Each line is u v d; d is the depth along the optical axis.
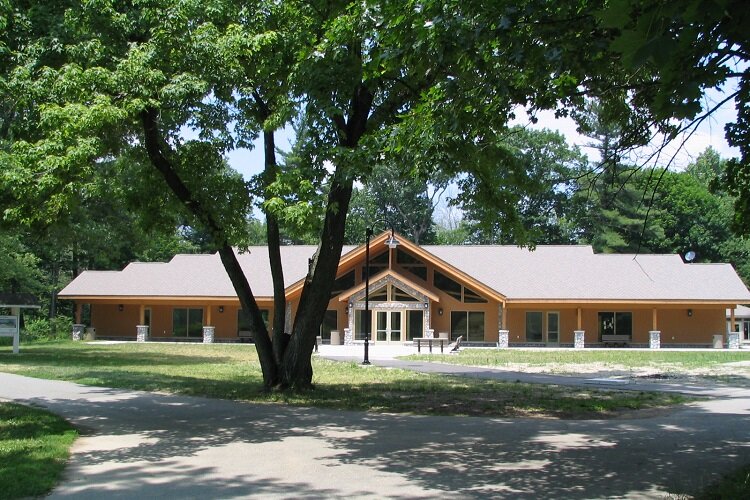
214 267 46.06
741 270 55.22
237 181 15.98
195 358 29.11
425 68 11.16
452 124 9.20
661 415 13.55
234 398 15.52
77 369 22.17
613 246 52.47
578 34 7.81
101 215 31.64
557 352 35.81
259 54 13.69
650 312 42.09
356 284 42.19
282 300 17.08
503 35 7.59
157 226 16.83
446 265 40.62
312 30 13.63
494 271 43.53
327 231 16.30
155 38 12.23
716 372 24.28
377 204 65.31
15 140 14.05
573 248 45.88
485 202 15.98
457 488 7.69
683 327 41.84
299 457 9.32
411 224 66.06
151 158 14.77
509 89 8.91
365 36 10.25
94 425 11.91
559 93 8.49
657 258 44.44
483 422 12.43
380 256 42.09
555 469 8.62
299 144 15.66
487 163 14.79
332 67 12.56
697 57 4.84
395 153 10.49
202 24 13.25
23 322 52.75
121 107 11.97
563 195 41.56
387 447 10.04
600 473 8.40
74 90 11.54
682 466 8.78
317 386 18.14
